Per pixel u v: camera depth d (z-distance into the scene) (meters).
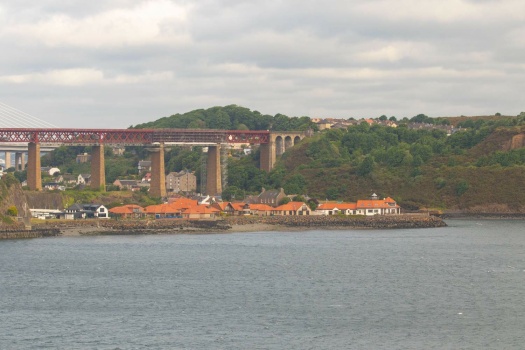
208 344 182.75
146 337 188.62
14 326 198.50
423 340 186.12
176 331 193.75
